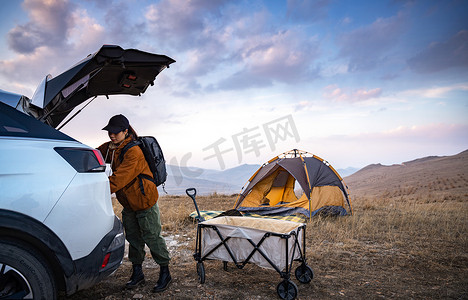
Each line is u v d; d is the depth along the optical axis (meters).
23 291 2.02
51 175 2.18
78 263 2.24
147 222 3.22
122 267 4.04
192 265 4.23
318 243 5.59
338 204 8.86
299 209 8.69
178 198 13.66
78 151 2.40
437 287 3.59
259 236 3.36
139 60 3.10
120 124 3.18
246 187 9.95
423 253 4.96
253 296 3.25
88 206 2.32
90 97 3.76
